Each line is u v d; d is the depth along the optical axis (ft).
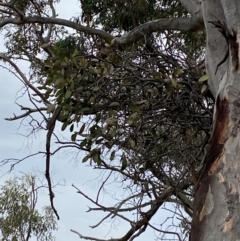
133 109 14.88
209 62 14.89
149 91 14.94
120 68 15.26
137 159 16.63
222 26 13.34
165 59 15.93
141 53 16.11
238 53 12.96
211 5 15.15
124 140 15.53
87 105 15.37
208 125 15.94
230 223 11.32
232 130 12.29
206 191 12.01
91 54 15.89
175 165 16.92
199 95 15.33
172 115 15.56
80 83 15.14
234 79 12.82
